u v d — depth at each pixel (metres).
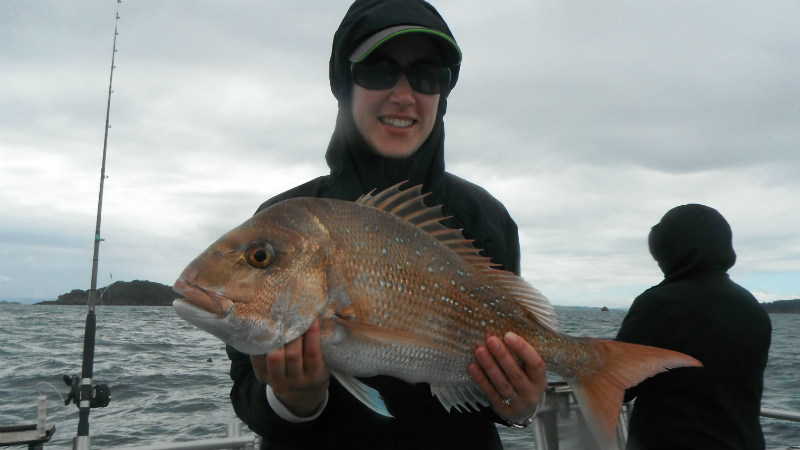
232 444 1.53
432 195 0.98
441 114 1.00
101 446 3.45
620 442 1.77
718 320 1.35
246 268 0.78
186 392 5.34
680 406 1.35
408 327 0.84
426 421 0.88
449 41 0.90
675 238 1.47
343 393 0.89
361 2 0.98
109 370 6.71
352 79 0.93
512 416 0.87
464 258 0.92
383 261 0.84
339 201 0.85
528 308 0.95
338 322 0.80
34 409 4.48
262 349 0.77
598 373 0.97
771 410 1.81
